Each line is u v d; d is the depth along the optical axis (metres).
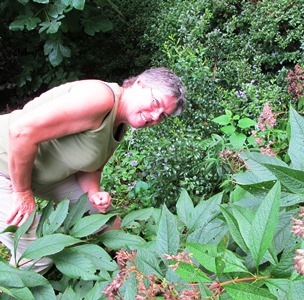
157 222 1.70
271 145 2.28
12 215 1.83
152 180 2.91
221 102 3.34
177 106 1.77
